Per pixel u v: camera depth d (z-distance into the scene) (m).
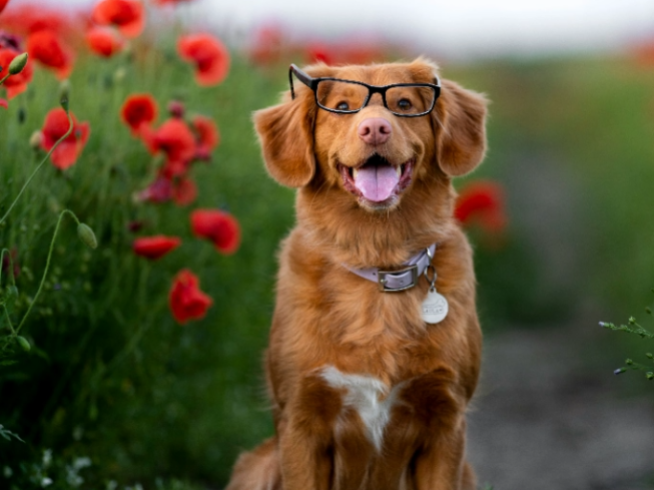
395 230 4.18
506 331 9.65
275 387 4.27
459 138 4.37
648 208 10.73
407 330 4.08
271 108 4.54
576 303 10.24
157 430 5.55
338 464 4.29
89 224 5.00
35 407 5.04
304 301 4.18
